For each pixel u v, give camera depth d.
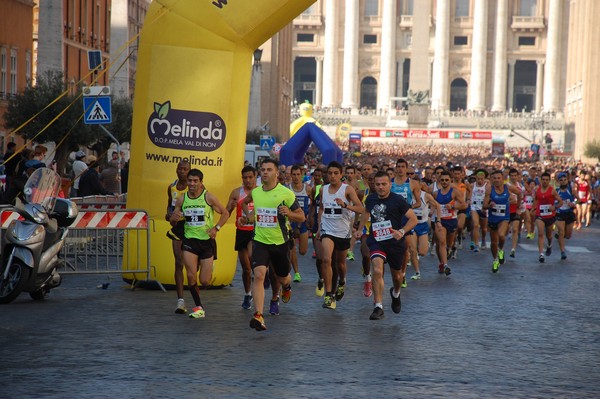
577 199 54.34
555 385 14.53
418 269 28.77
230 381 14.27
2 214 24.66
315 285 26.59
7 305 21.80
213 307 21.80
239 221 21.42
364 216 20.77
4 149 61.47
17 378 14.34
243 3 24.28
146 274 24.89
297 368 15.27
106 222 24.56
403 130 170.75
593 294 25.81
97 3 81.00
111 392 13.49
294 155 55.59
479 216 39.03
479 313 21.78
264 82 126.88
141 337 17.84
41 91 49.03
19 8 65.31
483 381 14.65
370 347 17.23
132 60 88.94
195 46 24.47
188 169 21.06
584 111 152.12
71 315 20.38
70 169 52.59
